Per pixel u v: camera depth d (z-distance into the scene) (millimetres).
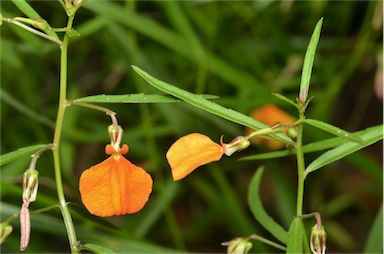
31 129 479
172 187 419
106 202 269
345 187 519
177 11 418
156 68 472
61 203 288
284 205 427
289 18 520
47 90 513
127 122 505
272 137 281
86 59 565
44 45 445
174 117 435
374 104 566
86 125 486
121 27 437
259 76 510
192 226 473
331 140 295
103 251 282
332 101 486
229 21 518
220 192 481
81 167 514
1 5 438
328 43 511
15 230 399
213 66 420
